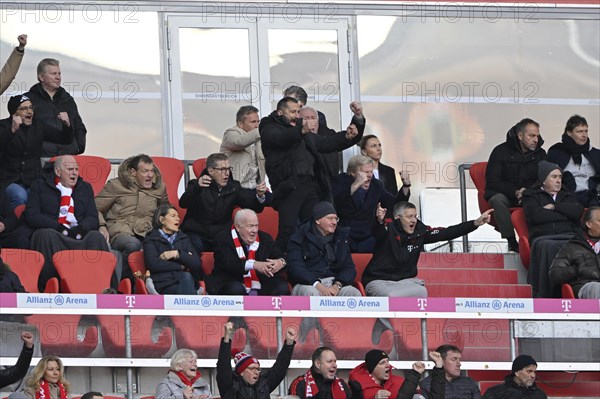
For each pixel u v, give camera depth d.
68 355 39.03
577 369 41.62
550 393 42.25
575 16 54.25
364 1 53.41
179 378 37.56
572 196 46.66
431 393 38.09
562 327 41.69
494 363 41.22
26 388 36.66
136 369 39.78
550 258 45.12
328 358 37.97
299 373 40.75
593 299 41.94
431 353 38.31
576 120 48.66
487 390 39.62
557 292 44.62
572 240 44.28
